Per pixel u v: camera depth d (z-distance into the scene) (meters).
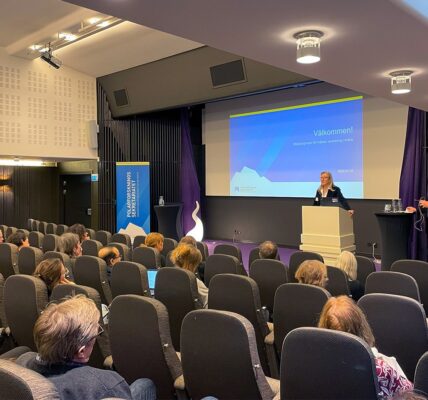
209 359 2.10
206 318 2.08
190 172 12.11
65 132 10.90
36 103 10.44
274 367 3.13
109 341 2.67
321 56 3.78
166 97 9.96
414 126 8.03
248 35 3.24
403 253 5.98
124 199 11.13
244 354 2.01
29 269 4.93
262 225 11.13
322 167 9.71
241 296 3.14
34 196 12.98
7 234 8.39
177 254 3.94
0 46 9.88
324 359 1.68
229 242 11.73
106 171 11.45
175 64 9.41
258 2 2.64
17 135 10.19
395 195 8.62
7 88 10.02
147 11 2.76
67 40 8.82
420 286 4.07
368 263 4.61
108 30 8.84
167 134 12.05
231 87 8.73
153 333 2.31
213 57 8.72
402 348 2.57
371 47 3.52
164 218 10.27
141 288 3.65
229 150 11.63
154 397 2.21
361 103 9.07
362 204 9.22
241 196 11.41
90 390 1.59
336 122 9.46
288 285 2.90
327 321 1.98
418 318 2.50
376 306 2.62
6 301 3.06
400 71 4.29
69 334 1.66
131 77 10.46
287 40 3.35
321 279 3.27
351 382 1.64
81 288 2.74
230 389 2.10
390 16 2.87
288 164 10.34
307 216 6.07
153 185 11.82
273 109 10.59
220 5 2.69
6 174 12.54
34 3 7.59
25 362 1.78
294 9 2.76
